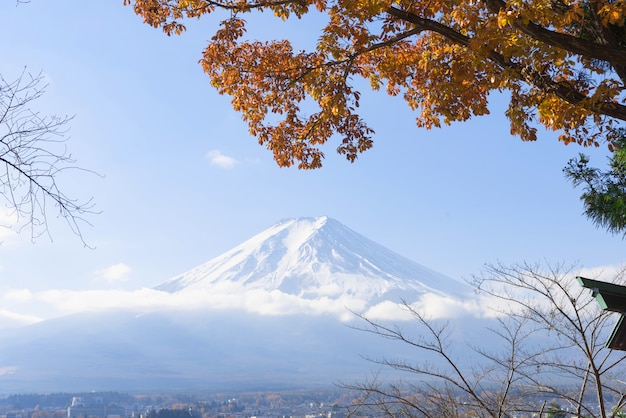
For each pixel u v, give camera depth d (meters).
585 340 6.56
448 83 9.23
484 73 9.30
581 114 8.30
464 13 7.65
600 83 7.75
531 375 6.88
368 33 9.37
